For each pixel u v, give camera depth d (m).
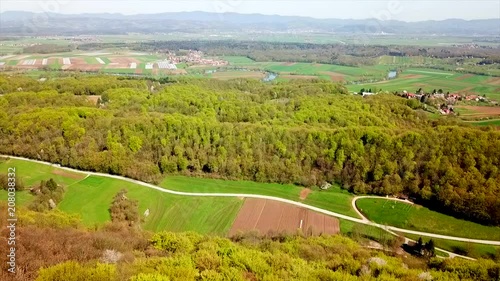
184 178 95.00
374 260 43.88
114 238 45.38
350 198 86.12
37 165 94.12
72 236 43.16
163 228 73.12
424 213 79.38
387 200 84.50
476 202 76.12
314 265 43.00
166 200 83.75
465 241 70.56
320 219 76.94
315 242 57.38
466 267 45.44
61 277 30.58
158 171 93.88
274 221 75.75
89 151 94.94
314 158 94.56
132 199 81.44
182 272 34.62
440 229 74.19
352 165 91.62
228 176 95.31
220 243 49.75
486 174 81.06
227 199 84.88
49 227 47.59
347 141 93.88
